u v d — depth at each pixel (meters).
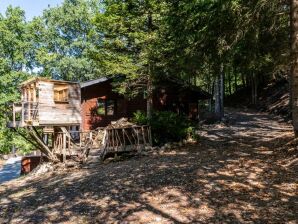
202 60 14.68
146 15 21.02
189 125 19.73
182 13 15.05
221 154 14.41
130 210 8.49
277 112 31.92
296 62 12.20
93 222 7.94
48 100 18.09
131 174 12.42
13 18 34.41
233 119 30.61
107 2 22.61
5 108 32.69
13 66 35.19
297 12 12.15
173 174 11.60
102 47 23.38
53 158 18.16
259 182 9.76
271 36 14.53
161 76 23.36
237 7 12.83
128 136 18.06
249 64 14.95
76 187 11.71
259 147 14.90
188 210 8.06
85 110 28.42
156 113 20.31
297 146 12.50
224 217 7.41
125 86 23.22
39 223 8.32
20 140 30.92
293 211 7.44
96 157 17.84
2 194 13.03
